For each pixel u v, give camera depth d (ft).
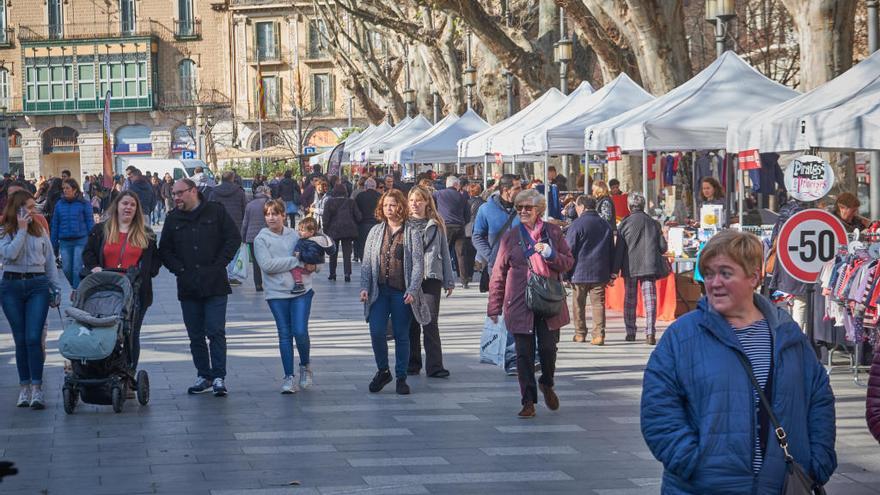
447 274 40.73
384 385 39.55
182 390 39.78
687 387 15.53
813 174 37.91
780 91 60.44
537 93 103.09
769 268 44.73
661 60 79.30
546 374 35.47
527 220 34.88
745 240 15.67
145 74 287.69
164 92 290.35
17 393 39.50
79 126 294.05
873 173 61.77
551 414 35.40
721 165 84.74
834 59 63.52
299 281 39.34
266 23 284.82
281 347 39.14
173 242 38.52
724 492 15.20
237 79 286.66
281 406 36.76
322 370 44.04
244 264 77.56
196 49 288.71
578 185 91.66
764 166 73.20
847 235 38.55
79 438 32.07
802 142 42.70
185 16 288.51
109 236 37.11
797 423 15.34
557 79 106.01
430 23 132.05
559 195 87.66
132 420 34.58
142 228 37.42
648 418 15.69
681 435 15.42
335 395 38.75
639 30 79.25
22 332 36.76
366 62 172.86
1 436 32.37
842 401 37.32
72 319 35.65
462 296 73.10
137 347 37.19
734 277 15.58
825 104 43.60
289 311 39.40
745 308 15.81
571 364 45.37
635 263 50.70
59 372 43.80
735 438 15.20
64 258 61.82
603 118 72.79
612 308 65.72
